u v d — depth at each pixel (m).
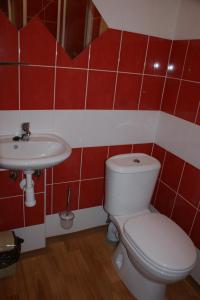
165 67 1.76
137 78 1.70
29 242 1.76
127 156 1.76
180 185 1.73
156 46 1.67
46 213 1.81
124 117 1.77
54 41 1.39
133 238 1.39
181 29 1.62
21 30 1.30
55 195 1.78
